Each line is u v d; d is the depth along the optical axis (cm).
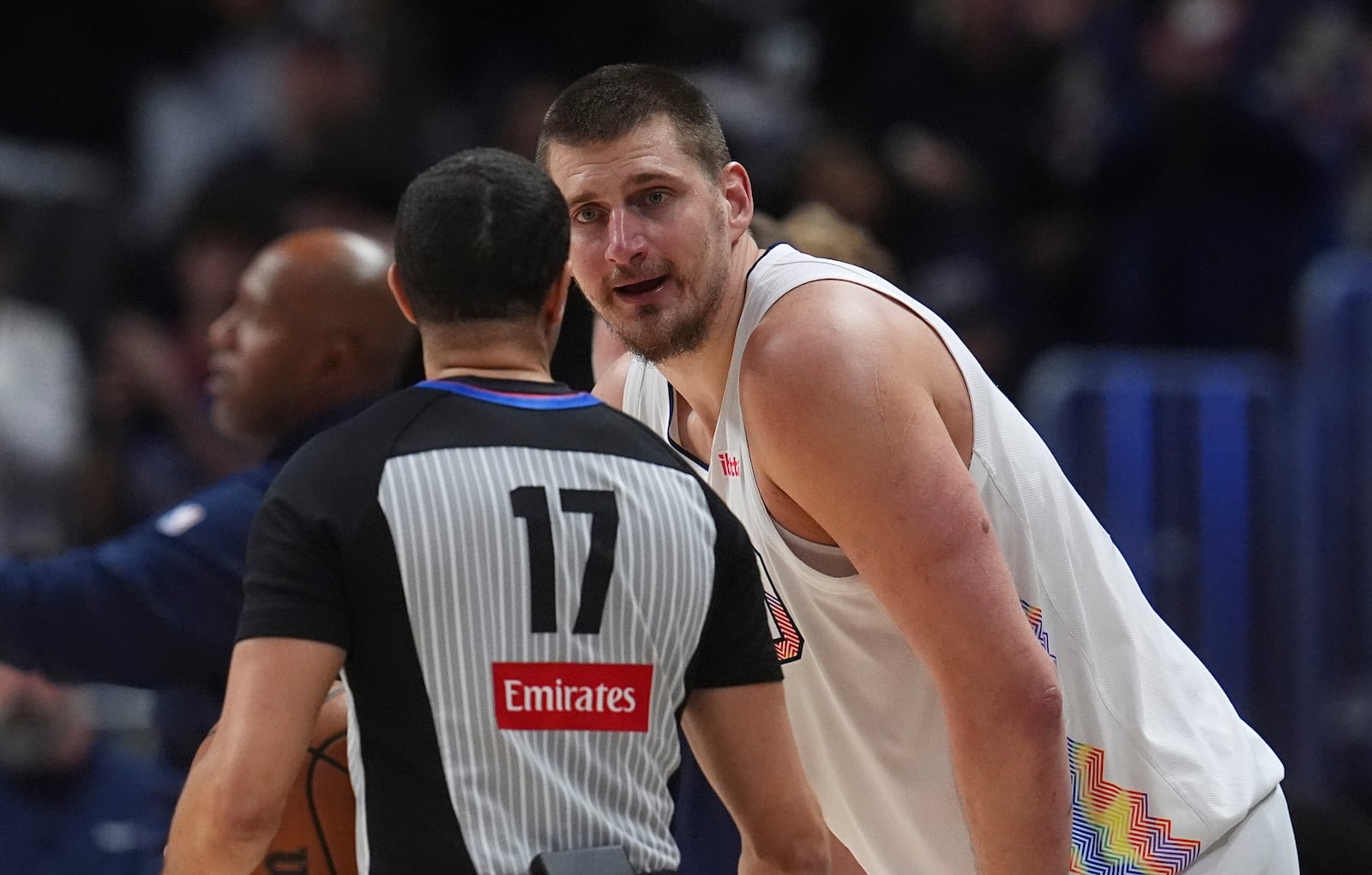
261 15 2458
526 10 2636
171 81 2462
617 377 953
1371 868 1012
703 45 2350
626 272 782
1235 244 2045
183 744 1084
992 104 2327
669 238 780
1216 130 2073
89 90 2456
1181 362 1811
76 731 1269
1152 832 843
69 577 997
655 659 700
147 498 1880
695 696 734
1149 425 1677
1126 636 853
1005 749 749
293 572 672
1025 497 823
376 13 2436
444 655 672
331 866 750
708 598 718
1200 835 841
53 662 1002
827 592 825
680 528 713
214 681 1038
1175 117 2100
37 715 1252
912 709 843
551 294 748
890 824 888
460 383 716
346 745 754
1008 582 761
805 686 884
